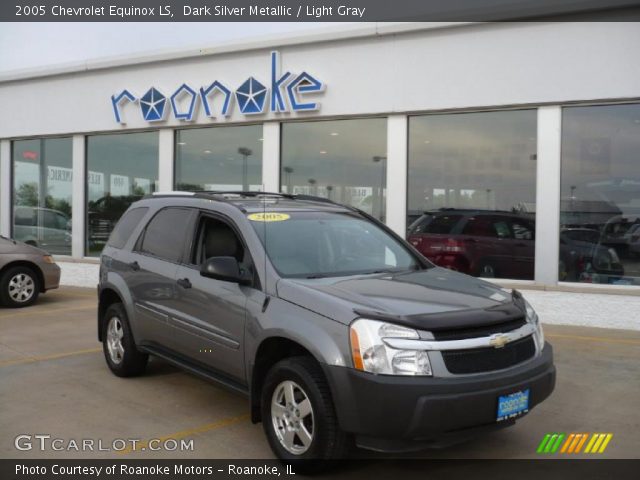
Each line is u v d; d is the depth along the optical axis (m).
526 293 9.19
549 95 8.98
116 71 12.72
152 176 12.59
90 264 13.24
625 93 8.57
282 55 10.87
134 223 6.24
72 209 13.59
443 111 9.75
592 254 8.93
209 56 11.59
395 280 4.48
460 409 3.53
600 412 5.14
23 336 8.03
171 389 5.72
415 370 3.55
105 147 13.23
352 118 10.52
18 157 14.50
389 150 10.16
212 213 5.18
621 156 8.74
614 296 8.65
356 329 3.65
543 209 9.12
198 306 4.87
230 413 5.09
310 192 10.92
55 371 6.33
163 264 5.45
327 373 3.68
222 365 4.63
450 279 4.70
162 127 12.27
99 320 6.45
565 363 6.66
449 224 9.84
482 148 9.61
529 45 9.07
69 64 13.12
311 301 3.99
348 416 3.60
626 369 6.42
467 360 3.68
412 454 4.25
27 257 10.38
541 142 9.12
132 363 5.95
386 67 10.05
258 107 11.05
